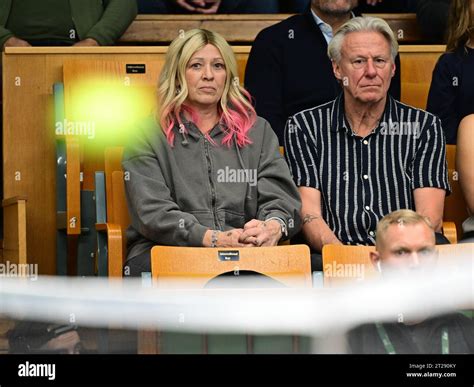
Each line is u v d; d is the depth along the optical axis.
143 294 6.32
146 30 11.94
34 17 11.25
